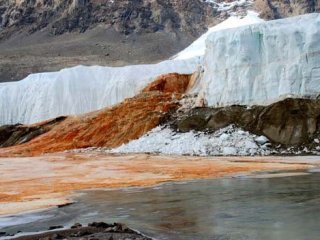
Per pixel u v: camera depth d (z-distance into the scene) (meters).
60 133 92.50
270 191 33.75
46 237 21.52
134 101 90.94
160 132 78.56
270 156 62.16
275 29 76.94
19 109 126.94
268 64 76.44
